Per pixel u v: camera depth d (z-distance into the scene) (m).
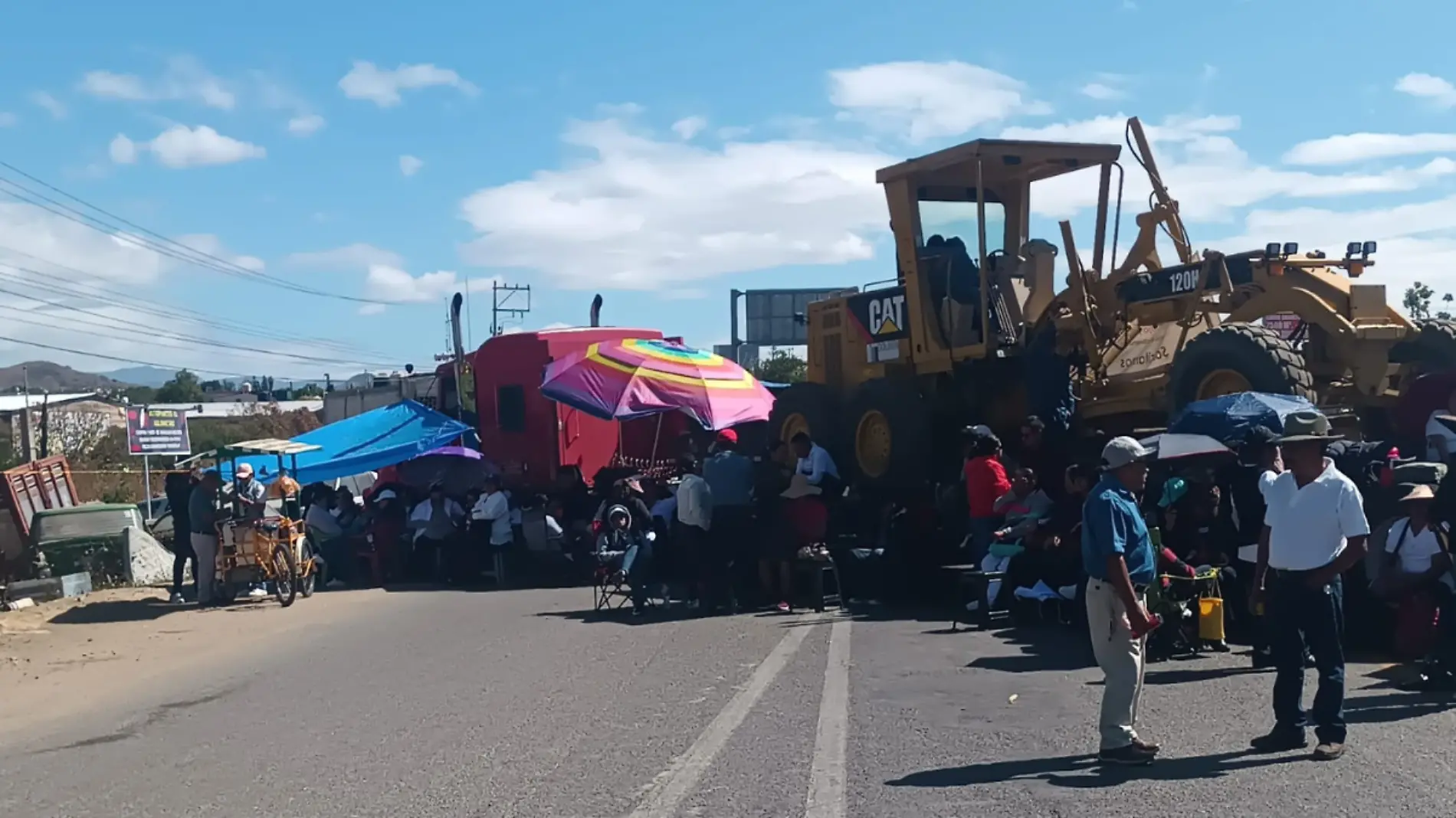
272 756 8.63
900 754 7.80
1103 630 7.37
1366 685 9.24
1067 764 7.41
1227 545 11.15
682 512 14.82
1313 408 11.12
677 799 7.00
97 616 17.17
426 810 7.04
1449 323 13.52
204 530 17.72
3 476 20.91
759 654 11.68
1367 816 6.21
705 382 19.34
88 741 9.58
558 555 19.86
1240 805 6.49
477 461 22.95
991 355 15.50
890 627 13.02
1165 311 14.05
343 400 37.16
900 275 16.86
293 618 16.36
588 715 9.33
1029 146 15.44
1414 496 9.92
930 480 15.75
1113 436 14.37
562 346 22.78
